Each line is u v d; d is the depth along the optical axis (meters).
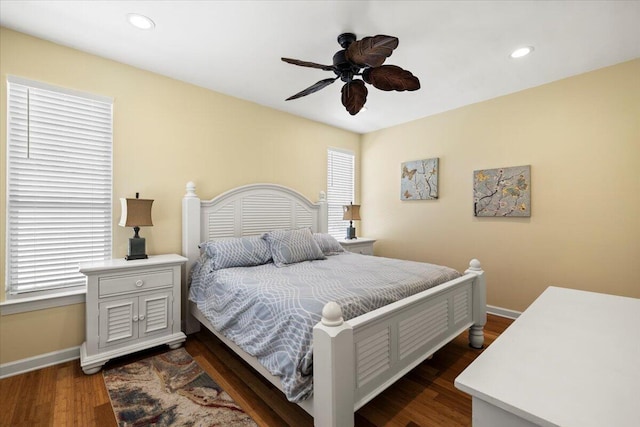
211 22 2.14
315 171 4.37
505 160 3.41
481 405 0.74
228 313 2.17
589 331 1.09
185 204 2.98
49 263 2.37
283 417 1.76
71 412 1.78
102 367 2.30
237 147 3.51
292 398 1.47
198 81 3.10
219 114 3.35
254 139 3.66
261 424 1.70
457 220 3.84
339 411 1.33
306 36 2.31
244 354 1.99
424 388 2.06
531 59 2.64
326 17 2.08
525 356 0.90
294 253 2.96
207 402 1.89
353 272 2.51
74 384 2.07
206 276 2.67
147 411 1.80
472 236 3.70
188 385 2.07
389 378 1.72
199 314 2.76
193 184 3.04
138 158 2.79
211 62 2.71
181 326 2.96
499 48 2.46
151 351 2.59
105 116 2.63
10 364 2.17
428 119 4.14
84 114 2.53
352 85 2.21
